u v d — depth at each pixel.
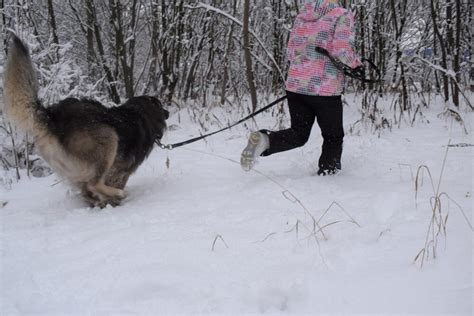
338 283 2.61
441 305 2.29
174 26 9.73
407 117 7.68
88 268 3.00
